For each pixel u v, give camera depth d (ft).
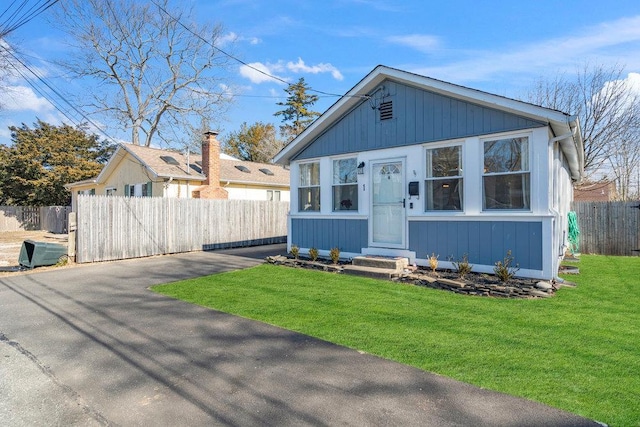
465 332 15.64
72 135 97.45
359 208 31.81
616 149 69.87
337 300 21.02
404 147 28.94
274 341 15.24
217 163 58.90
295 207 37.14
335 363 13.05
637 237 39.83
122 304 21.47
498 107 24.07
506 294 21.22
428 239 27.71
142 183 60.03
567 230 40.01
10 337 16.47
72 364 13.57
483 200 25.26
